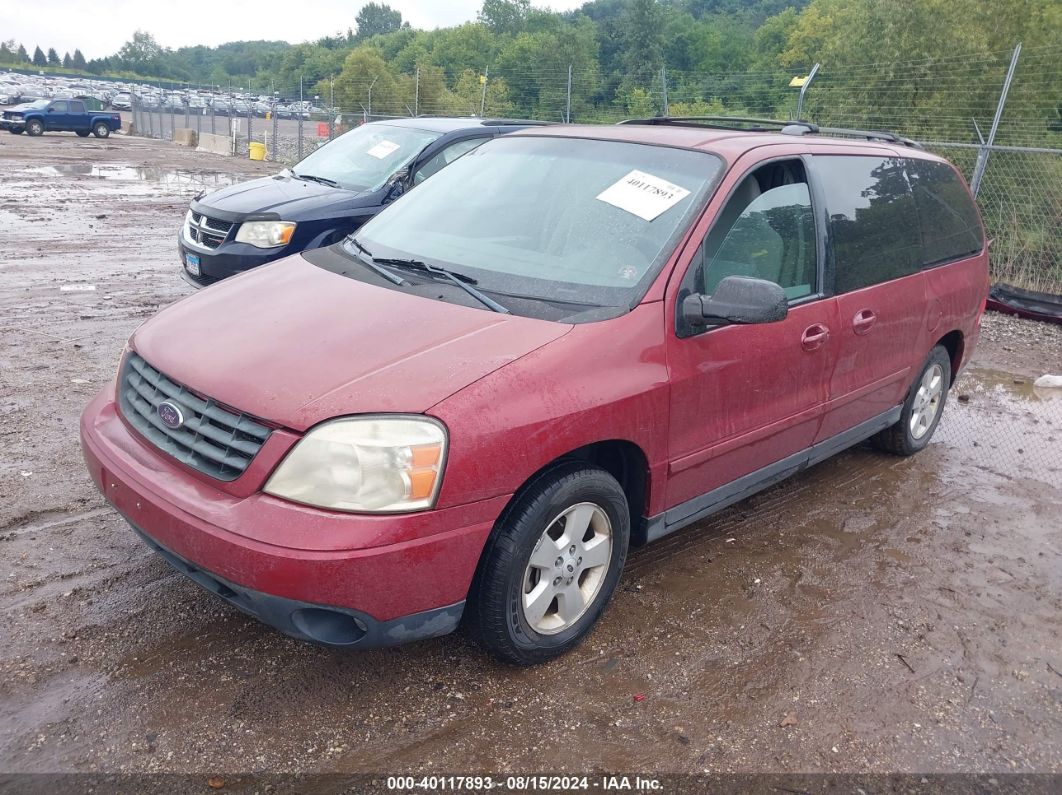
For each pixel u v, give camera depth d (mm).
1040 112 17797
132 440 3012
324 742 2727
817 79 19891
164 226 13414
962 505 4820
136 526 2834
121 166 23984
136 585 3516
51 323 7344
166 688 2922
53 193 16688
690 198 3490
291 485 2541
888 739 2918
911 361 4812
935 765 2816
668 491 3422
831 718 3002
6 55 183375
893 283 4473
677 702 3025
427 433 2576
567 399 2869
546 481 2914
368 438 2543
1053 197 12781
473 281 3359
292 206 7082
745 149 3729
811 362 3912
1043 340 8750
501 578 2830
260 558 2469
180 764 2598
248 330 3064
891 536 4402
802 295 3875
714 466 3598
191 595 3467
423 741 2760
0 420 5109
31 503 4137
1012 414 6441
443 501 2596
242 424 2658
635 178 3676
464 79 34344
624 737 2840
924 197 4926
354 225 7273
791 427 3943
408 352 2826
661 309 3215
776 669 3248
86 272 9562
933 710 3084
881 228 4445
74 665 3006
